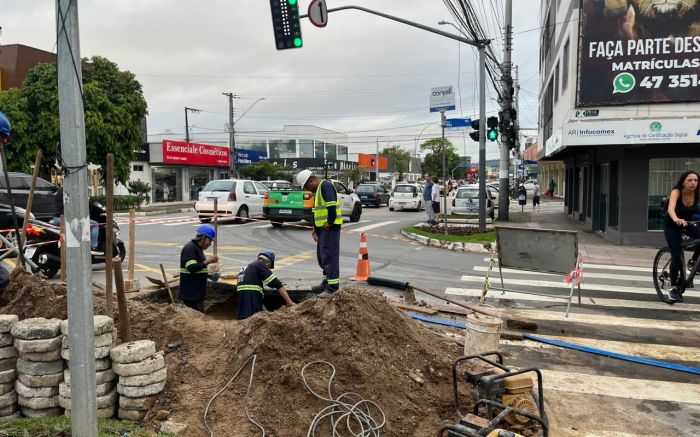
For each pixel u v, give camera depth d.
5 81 28.64
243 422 3.83
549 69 23.81
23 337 3.90
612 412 4.47
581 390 4.91
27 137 24.22
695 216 7.74
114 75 27.59
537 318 7.30
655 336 6.55
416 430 3.90
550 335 6.55
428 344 5.21
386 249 13.80
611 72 14.08
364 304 4.80
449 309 7.42
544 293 8.81
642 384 5.07
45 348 3.91
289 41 11.56
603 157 16.83
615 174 15.77
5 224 13.05
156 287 8.32
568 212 26.00
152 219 22.05
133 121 28.38
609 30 14.00
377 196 33.59
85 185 3.20
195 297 7.14
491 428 3.33
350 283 9.18
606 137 13.62
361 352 4.30
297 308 4.95
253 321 4.57
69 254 3.20
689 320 7.29
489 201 23.05
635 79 13.94
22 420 3.83
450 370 4.75
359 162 79.62
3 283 4.90
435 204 19.03
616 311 7.73
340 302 4.70
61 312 4.62
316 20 12.02
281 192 18.08
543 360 5.70
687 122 13.07
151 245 13.81
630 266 11.66
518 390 4.07
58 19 3.05
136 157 31.97
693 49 13.54
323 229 7.59
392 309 5.10
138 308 5.11
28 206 6.16
